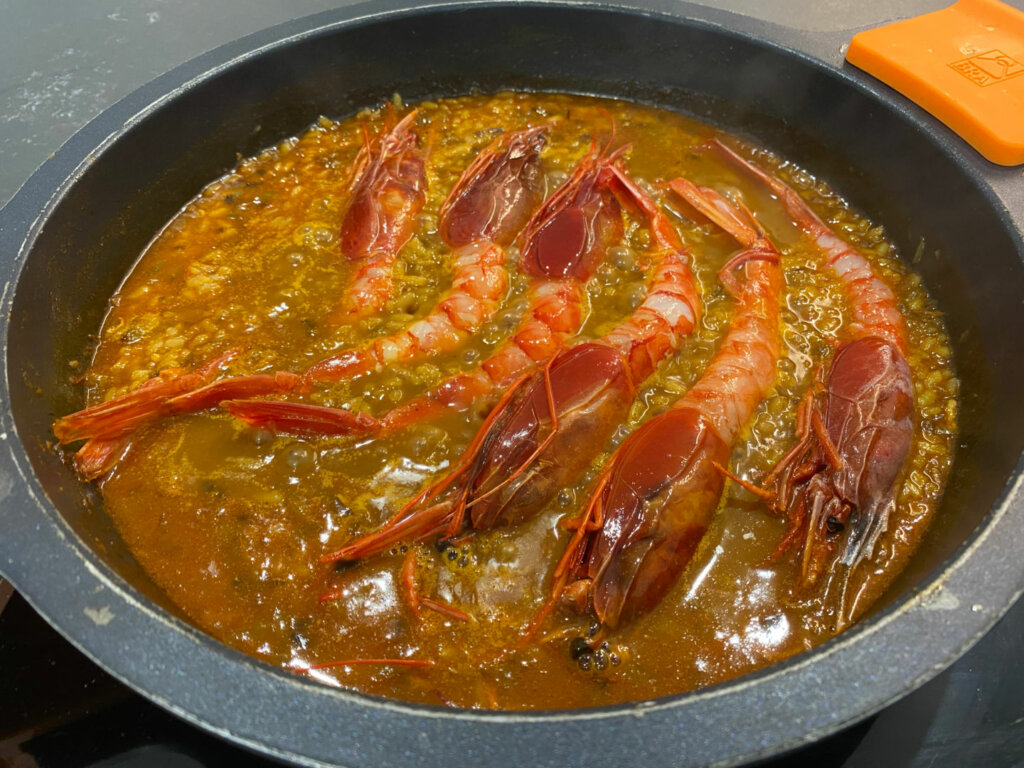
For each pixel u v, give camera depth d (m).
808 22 0.37
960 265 0.28
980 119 0.28
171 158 0.32
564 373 0.26
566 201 0.33
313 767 0.16
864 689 0.16
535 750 0.16
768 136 0.36
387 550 0.23
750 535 0.24
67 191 0.27
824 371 0.28
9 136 0.32
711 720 0.16
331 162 0.36
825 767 0.21
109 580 0.18
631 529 0.22
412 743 0.16
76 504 0.23
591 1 0.35
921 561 0.22
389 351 0.28
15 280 0.24
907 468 0.25
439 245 0.33
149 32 0.37
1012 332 0.25
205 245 0.32
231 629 0.22
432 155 0.36
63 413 0.25
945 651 0.17
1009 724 0.22
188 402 0.26
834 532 0.24
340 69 0.35
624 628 0.22
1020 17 0.31
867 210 0.33
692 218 0.34
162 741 0.21
